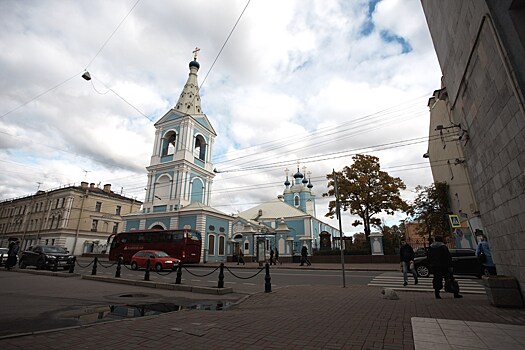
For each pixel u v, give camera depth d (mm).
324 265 23812
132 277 15711
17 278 13758
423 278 13930
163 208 34625
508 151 5754
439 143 23766
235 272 19234
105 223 48125
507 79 5289
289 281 14461
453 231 19734
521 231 5695
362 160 29672
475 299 7766
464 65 7234
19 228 49688
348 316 6180
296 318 6086
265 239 30688
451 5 7262
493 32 5168
